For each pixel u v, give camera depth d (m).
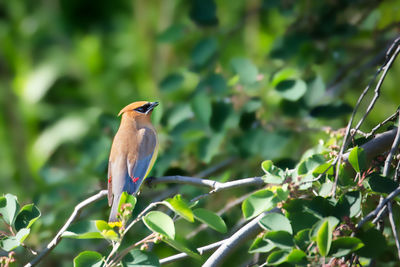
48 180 10.57
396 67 12.47
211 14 11.88
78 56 17.62
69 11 18.84
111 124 11.07
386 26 11.81
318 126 11.27
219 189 7.61
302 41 11.57
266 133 10.45
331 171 6.59
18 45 18.36
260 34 14.77
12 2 18.92
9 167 15.24
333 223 5.85
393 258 8.00
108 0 18.98
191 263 10.51
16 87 16.98
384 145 7.29
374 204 7.11
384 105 12.42
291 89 10.15
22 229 6.93
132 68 17.03
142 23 17.25
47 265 9.62
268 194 6.38
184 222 10.48
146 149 9.91
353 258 5.95
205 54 11.40
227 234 9.91
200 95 10.45
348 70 12.38
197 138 10.41
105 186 10.52
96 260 6.37
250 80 10.61
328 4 12.06
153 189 10.29
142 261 6.12
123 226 6.24
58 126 15.27
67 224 7.91
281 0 12.40
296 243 5.84
